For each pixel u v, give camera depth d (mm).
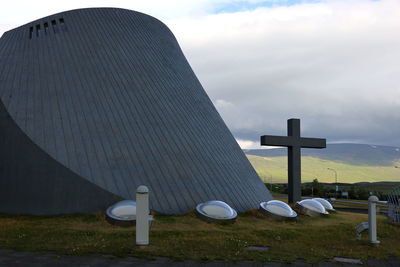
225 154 18531
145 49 20328
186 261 8578
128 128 16484
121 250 9203
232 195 16484
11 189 15109
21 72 18297
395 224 15984
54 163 14641
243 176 18297
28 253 8852
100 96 17328
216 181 16547
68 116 16328
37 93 17109
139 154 15750
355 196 62062
